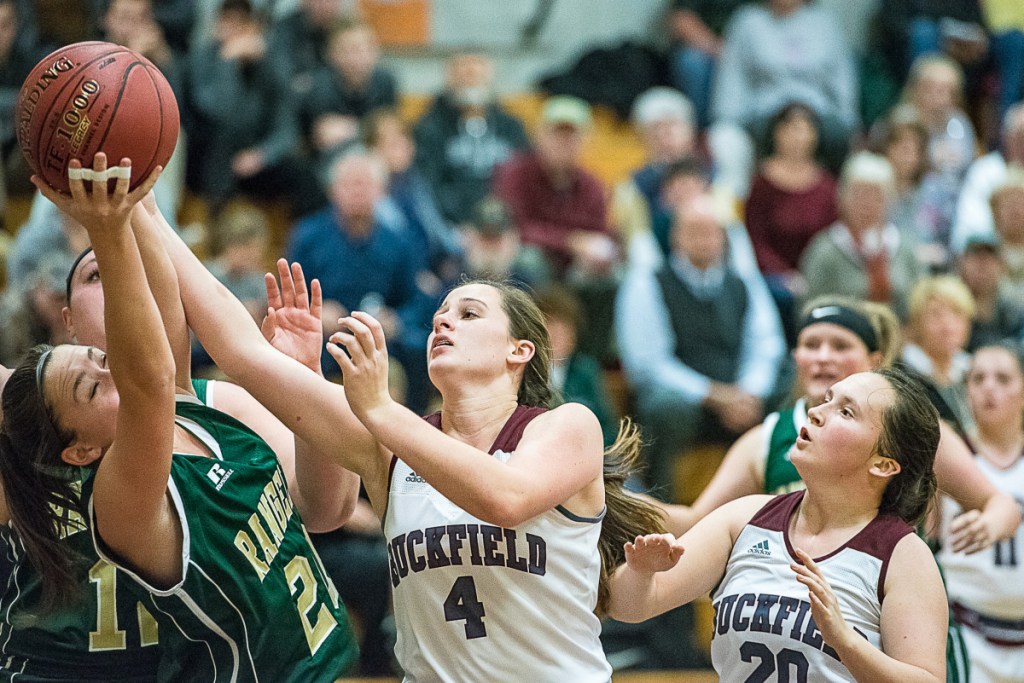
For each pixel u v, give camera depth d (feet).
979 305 50.39
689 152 59.06
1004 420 32.81
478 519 20.33
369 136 55.72
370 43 59.11
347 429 21.56
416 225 54.49
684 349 48.67
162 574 20.36
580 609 20.90
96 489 19.61
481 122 59.31
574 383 45.91
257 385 21.85
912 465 21.85
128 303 17.95
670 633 43.55
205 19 64.18
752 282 50.57
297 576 21.65
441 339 21.61
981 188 58.34
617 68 65.67
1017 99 66.59
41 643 21.03
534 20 69.97
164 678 20.99
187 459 20.94
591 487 21.15
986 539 26.05
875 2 72.13
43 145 17.83
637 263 53.42
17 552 21.76
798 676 21.06
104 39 56.34
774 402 48.32
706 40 66.59
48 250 44.55
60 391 20.06
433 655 20.71
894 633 20.79
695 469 48.01
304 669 21.34
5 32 55.36
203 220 56.70
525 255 51.26
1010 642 32.07
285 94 57.11
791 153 56.70
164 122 18.43
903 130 58.80
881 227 52.42
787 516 22.35
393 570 21.31
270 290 23.12
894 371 22.43
